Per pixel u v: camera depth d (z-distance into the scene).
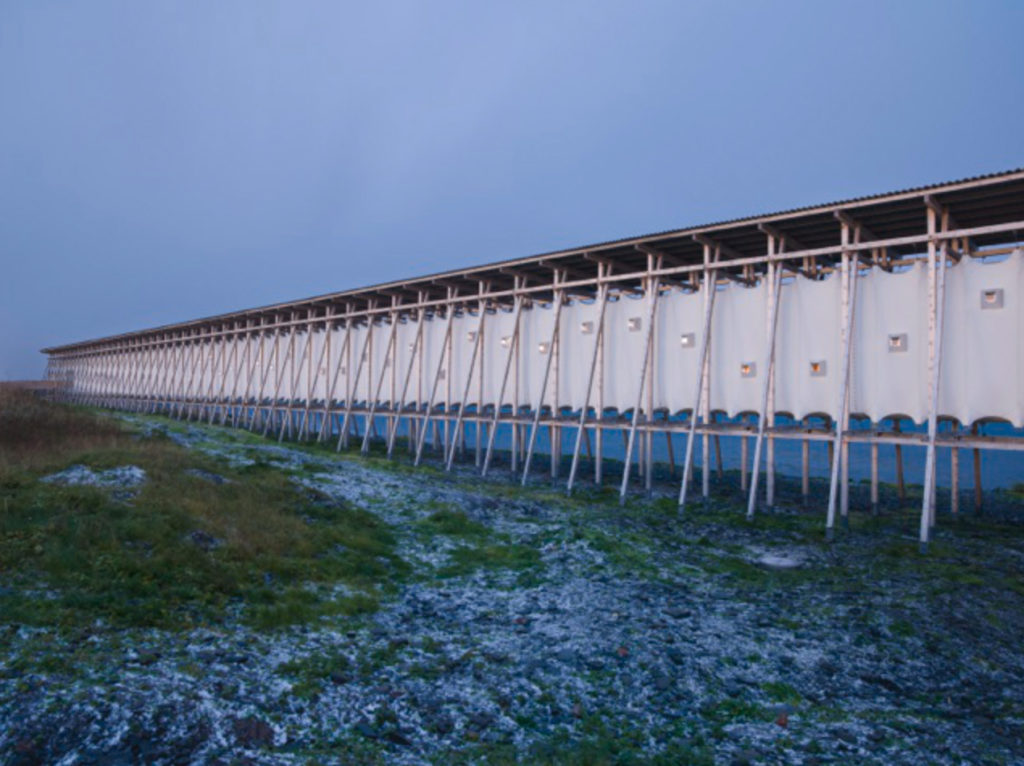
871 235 24.78
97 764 7.30
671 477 37.66
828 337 24.58
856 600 15.40
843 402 22.75
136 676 9.14
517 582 16.34
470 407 45.09
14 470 17.41
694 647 12.39
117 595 11.49
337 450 46.41
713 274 27.09
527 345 35.62
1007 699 10.80
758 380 26.44
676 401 29.00
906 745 9.14
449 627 13.08
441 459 44.78
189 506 16.86
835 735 9.38
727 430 27.14
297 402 54.22
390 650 11.53
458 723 9.23
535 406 35.06
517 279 36.31
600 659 11.67
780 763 8.58
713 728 9.53
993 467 59.09
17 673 8.67
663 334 29.64
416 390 42.53
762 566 18.88
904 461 63.38
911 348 22.50
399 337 44.16
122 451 21.67
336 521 19.72
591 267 33.78
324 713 9.05
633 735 9.22
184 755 7.66
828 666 11.79
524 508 24.97
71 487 16.12
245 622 11.84
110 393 86.44
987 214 22.30
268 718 8.70
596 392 32.16
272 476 23.08
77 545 12.95
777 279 25.08
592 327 32.72
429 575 16.56
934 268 21.47
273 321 57.69
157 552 13.65
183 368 70.12
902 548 20.50
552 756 8.45
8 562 11.85
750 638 12.98
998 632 13.77
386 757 8.16
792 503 28.38
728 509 26.58
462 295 42.28
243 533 16.08
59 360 106.62
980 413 20.92
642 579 16.84
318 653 11.00
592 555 18.67
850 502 28.95
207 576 13.18
